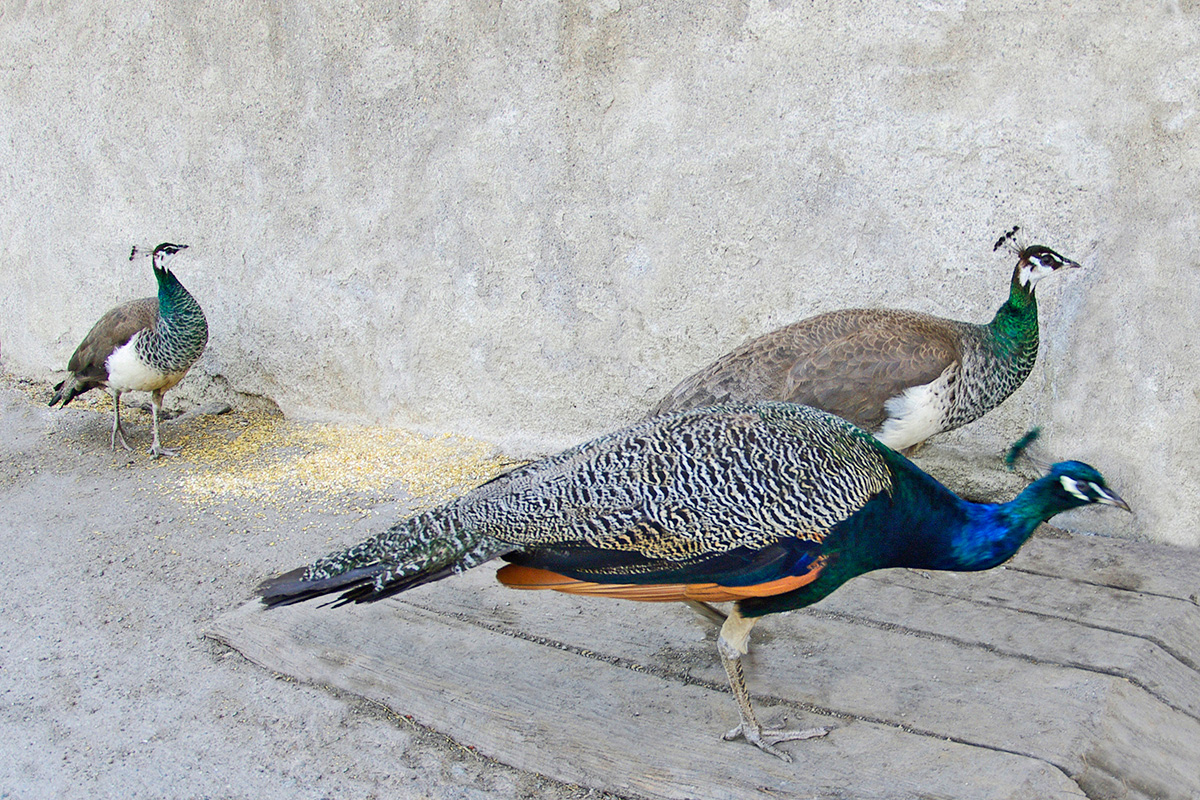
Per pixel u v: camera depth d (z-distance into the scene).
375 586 2.47
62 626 2.88
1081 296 2.98
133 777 2.52
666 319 3.36
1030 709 2.51
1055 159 2.96
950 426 2.91
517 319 3.53
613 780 2.48
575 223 3.41
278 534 3.21
